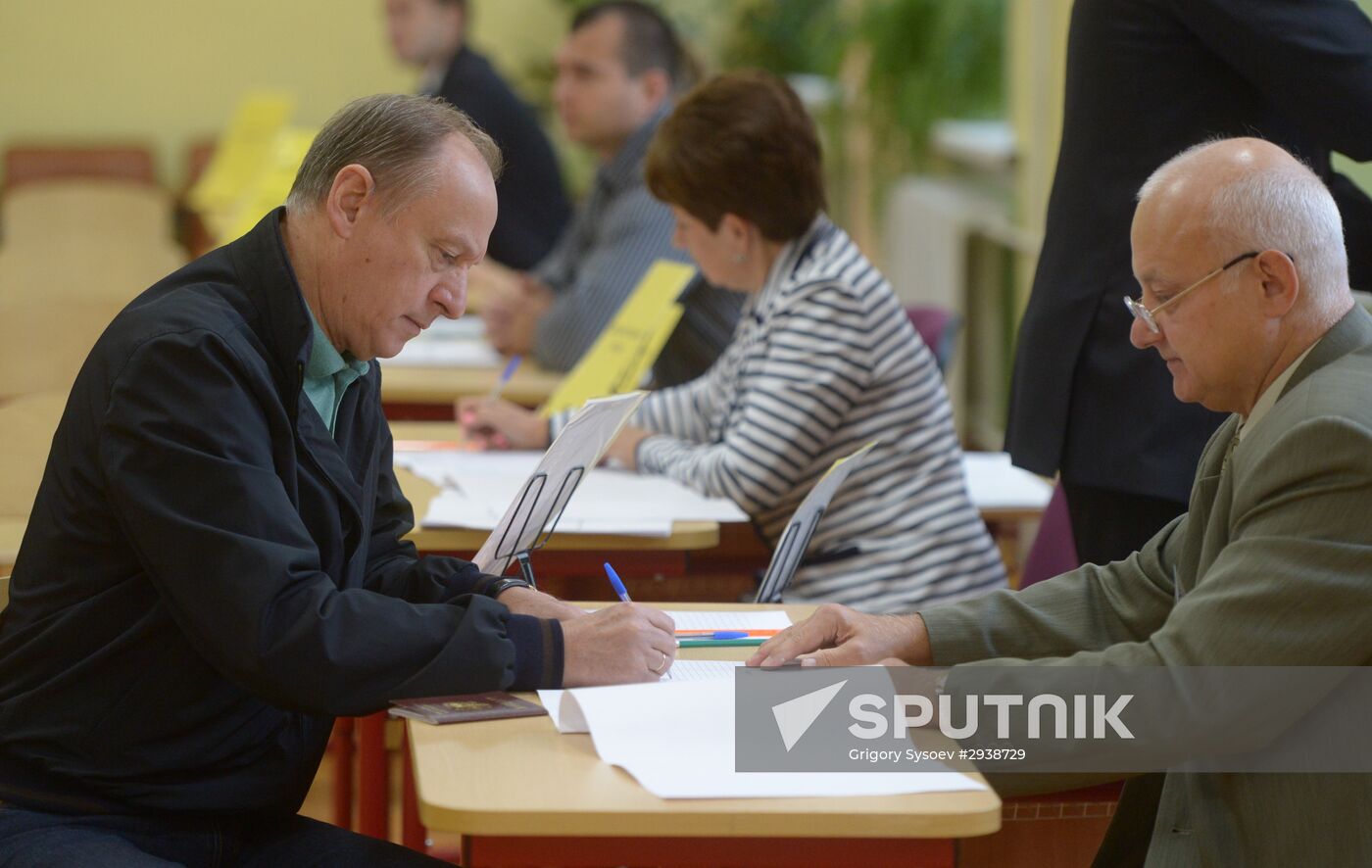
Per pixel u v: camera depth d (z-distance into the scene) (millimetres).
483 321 9750
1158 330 3719
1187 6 4938
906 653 4062
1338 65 4750
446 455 6730
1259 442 3539
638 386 7246
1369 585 3316
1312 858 3432
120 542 3631
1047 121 11289
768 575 4820
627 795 3080
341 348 3980
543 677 3670
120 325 3684
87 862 3408
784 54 16984
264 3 18562
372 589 4270
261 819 4000
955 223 13852
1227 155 3639
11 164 17859
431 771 3188
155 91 18516
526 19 18750
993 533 7664
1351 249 5234
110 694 3645
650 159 6152
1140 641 4160
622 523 5422
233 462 3520
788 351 5820
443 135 3836
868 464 5781
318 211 3836
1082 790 4035
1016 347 5543
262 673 3451
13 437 5758
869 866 3150
